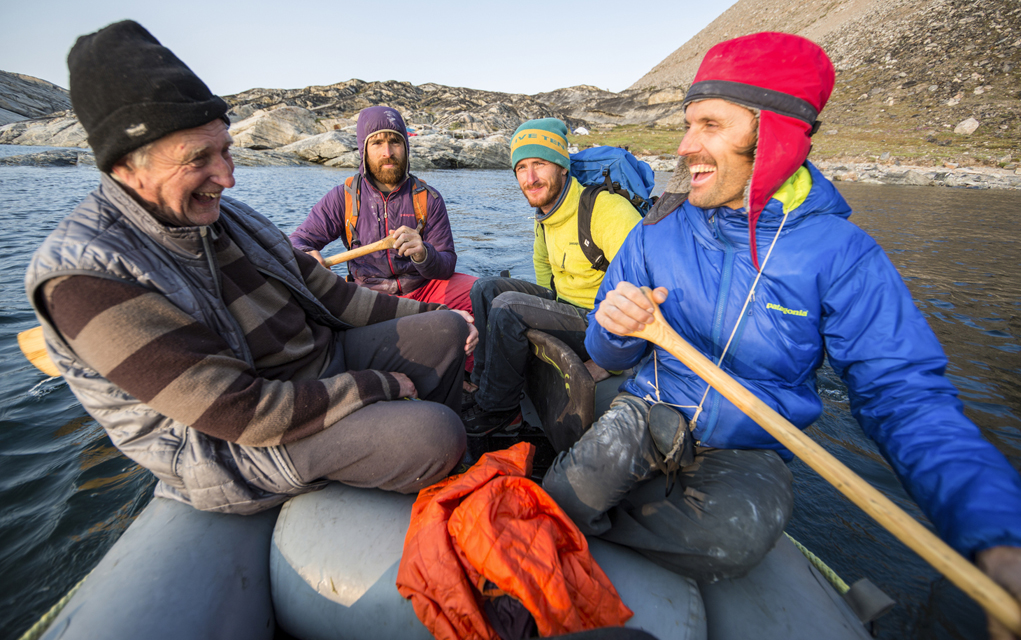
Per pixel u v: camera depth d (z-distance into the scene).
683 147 1.21
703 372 1.12
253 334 1.33
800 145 1.07
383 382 1.39
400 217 2.86
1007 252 5.37
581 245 1.98
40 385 2.26
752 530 1.10
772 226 1.19
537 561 1.01
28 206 6.59
